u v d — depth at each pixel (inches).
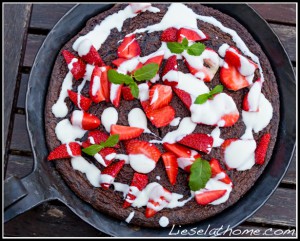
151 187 23.2
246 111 23.8
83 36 24.0
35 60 23.9
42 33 26.3
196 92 23.2
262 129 24.0
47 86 24.3
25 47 26.0
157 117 23.1
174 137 23.3
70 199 23.5
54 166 23.7
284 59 24.5
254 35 24.9
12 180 22.0
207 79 23.5
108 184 23.1
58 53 24.3
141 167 23.0
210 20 24.4
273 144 24.2
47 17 26.1
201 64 23.3
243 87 23.8
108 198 23.5
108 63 23.7
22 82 26.0
